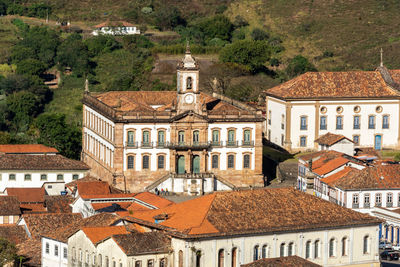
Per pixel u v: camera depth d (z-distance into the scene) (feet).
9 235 632.79
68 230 586.04
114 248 526.57
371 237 578.25
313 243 559.79
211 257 528.63
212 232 527.81
